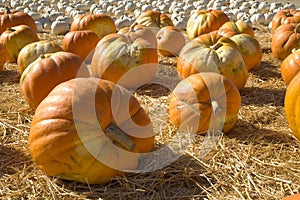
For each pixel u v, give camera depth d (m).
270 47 4.96
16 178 2.76
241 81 3.68
